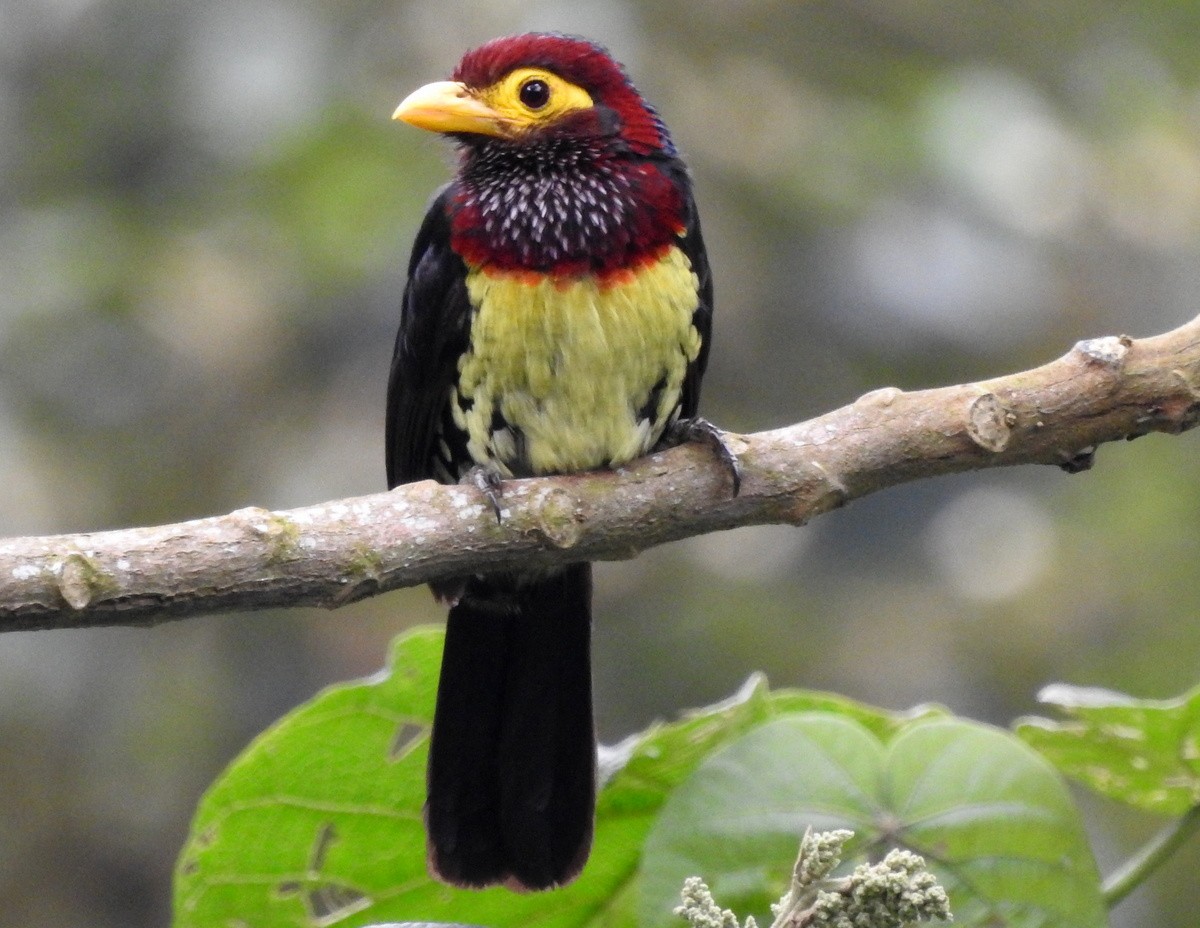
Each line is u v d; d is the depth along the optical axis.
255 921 5.88
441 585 6.57
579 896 6.10
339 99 12.20
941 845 5.14
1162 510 13.30
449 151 7.00
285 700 12.09
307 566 4.92
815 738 5.28
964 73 13.21
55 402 12.06
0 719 11.51
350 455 11.85
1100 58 14.12
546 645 6.70
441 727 6.31
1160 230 13.28
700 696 12.56
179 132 12.50
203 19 12.52
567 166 6.50
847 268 12.27
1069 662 12.74
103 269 12.23
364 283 11.80
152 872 11.73
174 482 11.98
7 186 12.75
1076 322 12.85
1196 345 5.39
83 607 4.64
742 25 13.03
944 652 12.75
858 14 13.41
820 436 5.50
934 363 12.60
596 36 12.26
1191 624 12.79
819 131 12.61
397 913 6.02
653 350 6.43
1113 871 11.20
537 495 5.36
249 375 12.09
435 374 6.60
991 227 12.59
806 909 4.29
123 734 11.76
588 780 5.93
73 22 12.78
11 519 11.32
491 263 6.38
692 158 12.33
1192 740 5.45
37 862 11.62
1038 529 13.49
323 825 5.84
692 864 5.20
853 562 13.32
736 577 13.09
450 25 12.19
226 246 12.16
